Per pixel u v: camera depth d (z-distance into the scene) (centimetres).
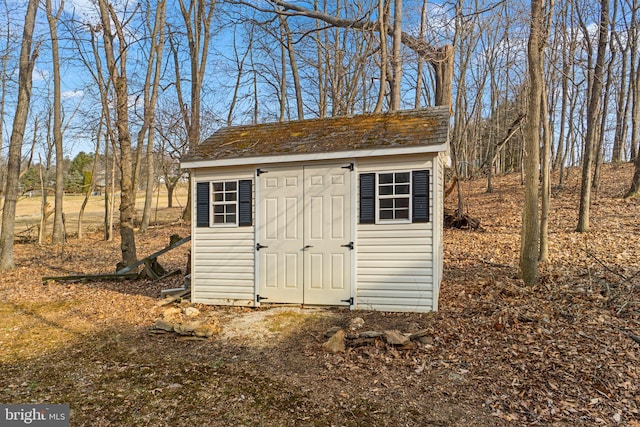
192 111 1775
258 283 775
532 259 753
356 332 592
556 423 375
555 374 454
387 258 706
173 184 3106
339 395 437
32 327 694
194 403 425
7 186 1255
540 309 627
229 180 797
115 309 793
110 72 1091
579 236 1128
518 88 1958
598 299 653
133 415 402
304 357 535
